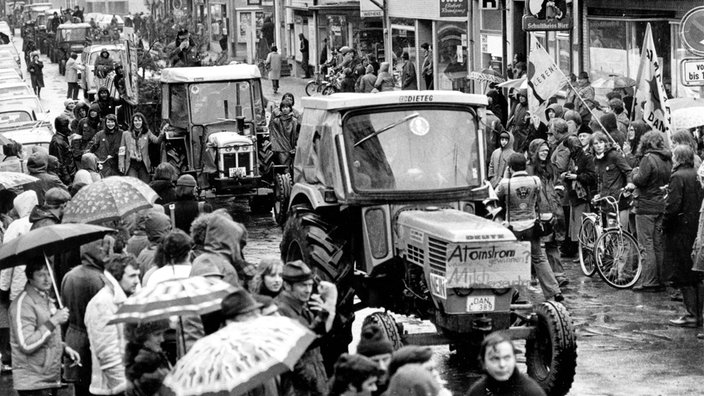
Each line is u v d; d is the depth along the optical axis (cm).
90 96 4081
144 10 11300
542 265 1827
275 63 5512
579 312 1791
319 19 6022
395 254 1485
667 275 1706
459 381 1461
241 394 924
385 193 1487
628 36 3162
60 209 1542
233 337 903
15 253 1215
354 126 1508
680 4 2914
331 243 1512
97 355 1188
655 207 1898
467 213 1464
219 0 7662
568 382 1360
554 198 2173
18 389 1243
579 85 2877
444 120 1527
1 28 7688
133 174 2747
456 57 4512
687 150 1702
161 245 1287
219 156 2764
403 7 4900
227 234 1293
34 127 3356
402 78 4581
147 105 3331
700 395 1382
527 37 3791
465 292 1352
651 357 1548
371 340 932
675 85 2975
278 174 2681
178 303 1019
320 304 1159
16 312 1230
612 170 2034
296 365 1066
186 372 888
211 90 2861
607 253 1972
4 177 1777
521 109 2803
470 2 4259
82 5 12075
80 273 1248
